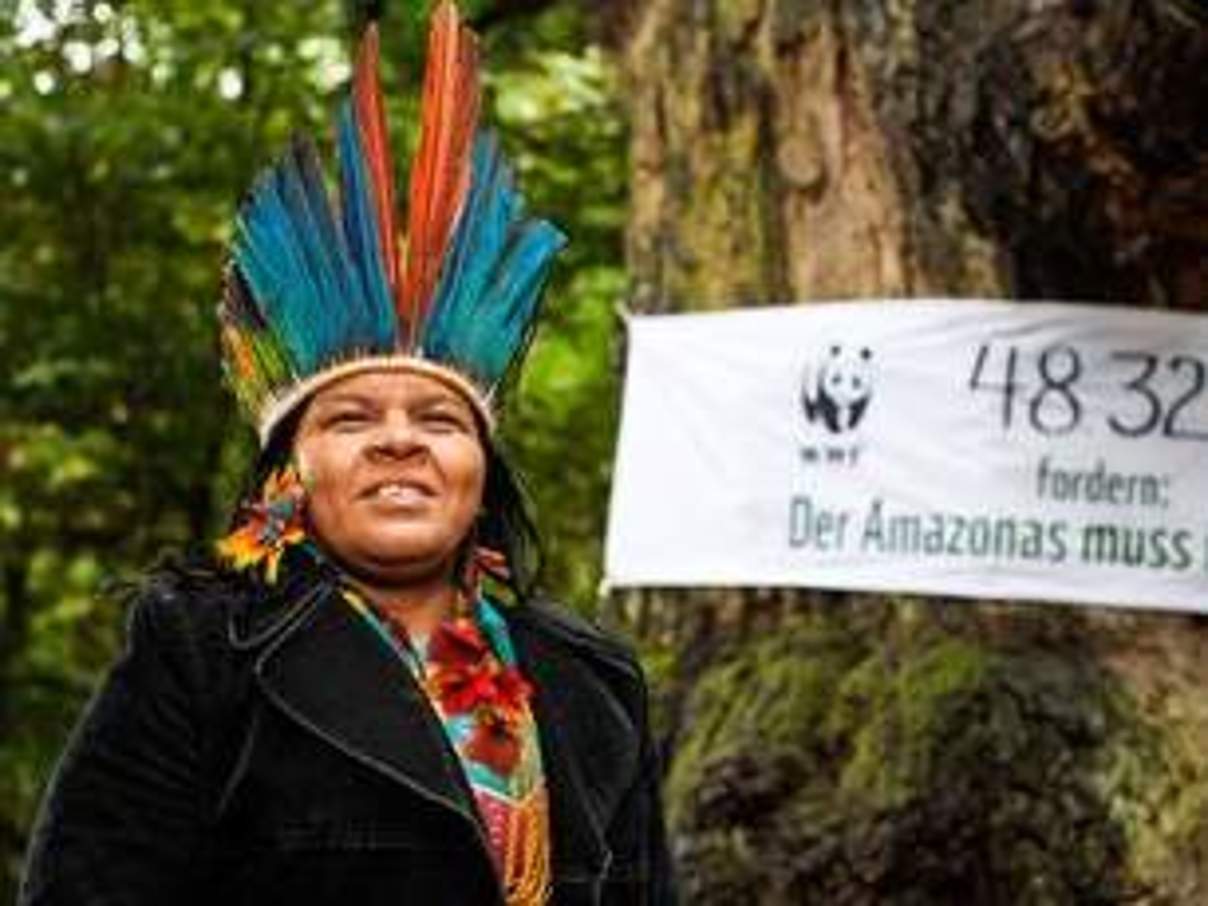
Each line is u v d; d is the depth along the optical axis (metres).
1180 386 5.63
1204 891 5.41
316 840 2.82
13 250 11.48
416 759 2.84
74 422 11.55
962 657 5.57
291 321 3.04
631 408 6.05
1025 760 5.45
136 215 11.34
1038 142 5.38
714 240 6.11
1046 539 5.64
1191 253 5.55
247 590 2.97
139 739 2.87
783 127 6.00
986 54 5.45
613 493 6.07
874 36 5.76
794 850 5.53
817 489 5.78
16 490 12.07
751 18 6.07
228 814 2.85
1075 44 5.21
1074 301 5.64
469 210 3.08
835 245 5.89
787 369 5.85
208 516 11.89
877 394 5.74
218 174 10.99
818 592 5.79
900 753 5.49
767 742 5.62
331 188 3.07
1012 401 5.66
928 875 5.45
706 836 5.61
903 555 5.69
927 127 5.65
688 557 5.92
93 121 10.81
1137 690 5.55
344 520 2.97
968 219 5.68
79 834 2.85
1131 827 5.43
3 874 12.73
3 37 10.71
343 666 2.90
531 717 2.99
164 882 2.86
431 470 2.99
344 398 3.01
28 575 13.09
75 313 11.38
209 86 10.78
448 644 2.96
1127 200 5.38
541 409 11.63
